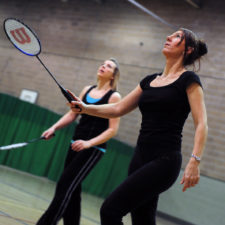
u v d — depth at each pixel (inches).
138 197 72.1
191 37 81.5
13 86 454.0
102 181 330.6
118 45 406.0
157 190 72.9
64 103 421.4
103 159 329.7
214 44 351.3
